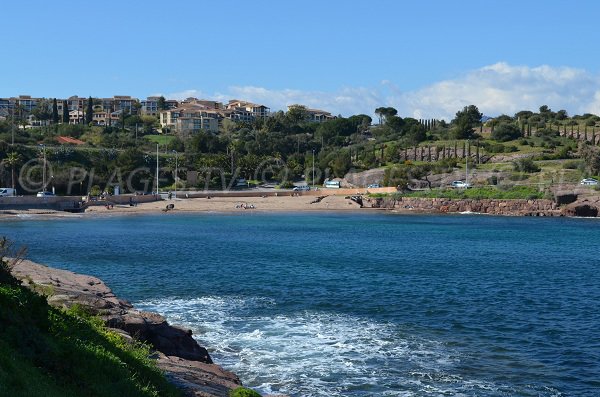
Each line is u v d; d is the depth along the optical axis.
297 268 59.94
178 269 58.03
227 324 36.94
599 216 149.88
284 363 29.72
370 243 86.94
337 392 26.08
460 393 26.11
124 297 44.31
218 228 109.44
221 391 21.48
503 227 119.69
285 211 159.75
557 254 76.69
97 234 93.00
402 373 28.55
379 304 43.41
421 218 144.38
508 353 31.91
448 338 34.66
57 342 18.20
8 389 13.55
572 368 29.58
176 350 26.55
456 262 67.38
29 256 64.88
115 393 16.92
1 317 16.91
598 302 45.09
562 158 196.62
